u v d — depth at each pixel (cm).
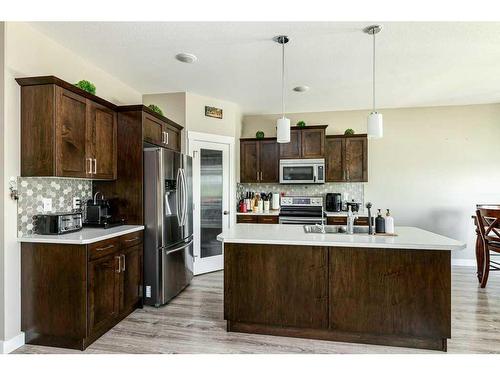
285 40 264
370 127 242
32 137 223
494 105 466
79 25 236
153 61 308
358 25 240
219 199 450
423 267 216
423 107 488
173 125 381
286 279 236
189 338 240
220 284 380
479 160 470
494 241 356
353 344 229
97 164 271
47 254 224
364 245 215
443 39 262
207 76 354
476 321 268
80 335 220
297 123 496
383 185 501
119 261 261
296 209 507
